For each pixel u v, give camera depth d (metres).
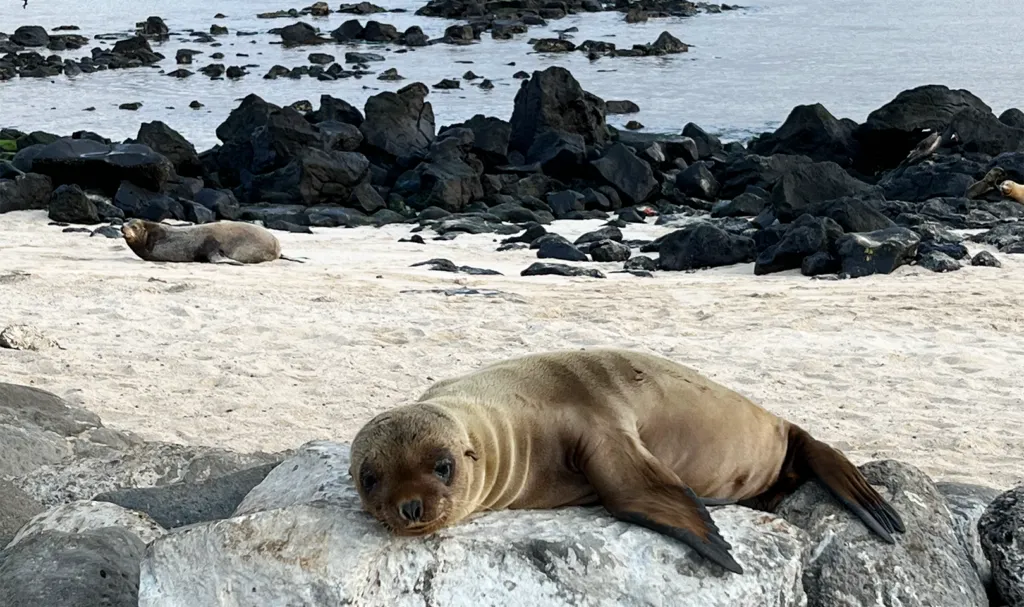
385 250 24.72
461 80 58.56
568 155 34.81
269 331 13.17
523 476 4.77
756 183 33.66
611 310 15.84
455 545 4.36
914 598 4.72
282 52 71.88
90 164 30.17
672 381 5.07
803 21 83.56
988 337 14.16
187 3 108.12
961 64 60.31
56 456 6.88
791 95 52.25
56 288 15.51
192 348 12.12
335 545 4.30
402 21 88.19
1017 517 5.00
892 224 24.28
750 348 13.27
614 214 32.16
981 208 28.16
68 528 5.56
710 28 80.12
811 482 5.20
